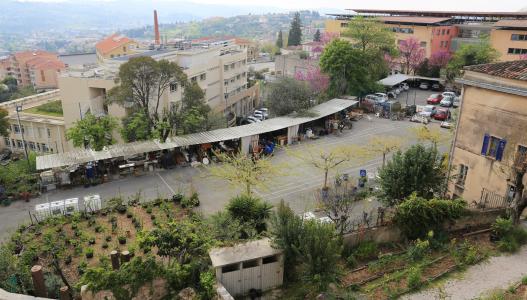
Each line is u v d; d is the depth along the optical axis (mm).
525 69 25578
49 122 60281
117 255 20797
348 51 61344
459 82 28484
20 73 145000
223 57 72250
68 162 36375
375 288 18750
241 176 32281
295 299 18922
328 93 61938
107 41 124812
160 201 32219
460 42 92688
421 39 92312
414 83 83625
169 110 48156
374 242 22953
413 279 18578
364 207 31672
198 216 28625
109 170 39406
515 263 20297
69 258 23703
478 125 27484
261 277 20062
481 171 27562
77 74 58625
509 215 23172
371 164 41062
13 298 15617
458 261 20406
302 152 44250
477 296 17797
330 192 34688
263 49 189375
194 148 43094
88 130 39844
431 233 21766
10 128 57094
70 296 19000
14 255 23844
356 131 51812
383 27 76312
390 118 57688
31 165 41875
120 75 43125
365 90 64000
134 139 44406
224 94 73750
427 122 55344
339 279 19219
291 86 53000
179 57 67438
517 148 25109
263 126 45812
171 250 19703
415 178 24297
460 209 22891
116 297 16844
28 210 32469
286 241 20109
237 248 20391
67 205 30469
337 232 23453
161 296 17625
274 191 35562
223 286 18906
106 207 31078
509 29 79000
